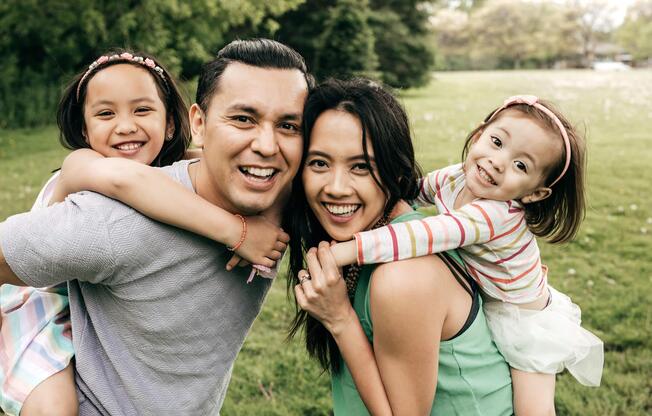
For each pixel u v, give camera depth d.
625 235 5.93
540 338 1.93
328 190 1.69
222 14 15.72
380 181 1.71
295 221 1.92
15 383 1.76
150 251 1.68
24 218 1.65
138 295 1.71
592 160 9.01
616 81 22.89
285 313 4.49
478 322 1.81
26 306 1.95
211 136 1.71
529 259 1.97
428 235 1.68
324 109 1.71
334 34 19.98
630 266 5.21
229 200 1.78
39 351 1.80
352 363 1.71
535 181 1.91
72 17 14.36
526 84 22.75
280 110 1.68
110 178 1.68
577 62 65.38
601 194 7.30
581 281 4.92
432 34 24.66
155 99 2.43
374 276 1.68
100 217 1.63
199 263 1.76
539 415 1.86
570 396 3.42
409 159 1.78
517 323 1.94
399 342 1.66
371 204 1.73
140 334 1.75
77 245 1.60
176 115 2.57
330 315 1.71
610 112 13.91
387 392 1.71
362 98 1.69
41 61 16.25
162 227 1.69
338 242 1.78
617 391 3.49
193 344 1.82
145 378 1.79
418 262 1.67
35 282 1.65
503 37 61.97
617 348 3.96
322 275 1.68
